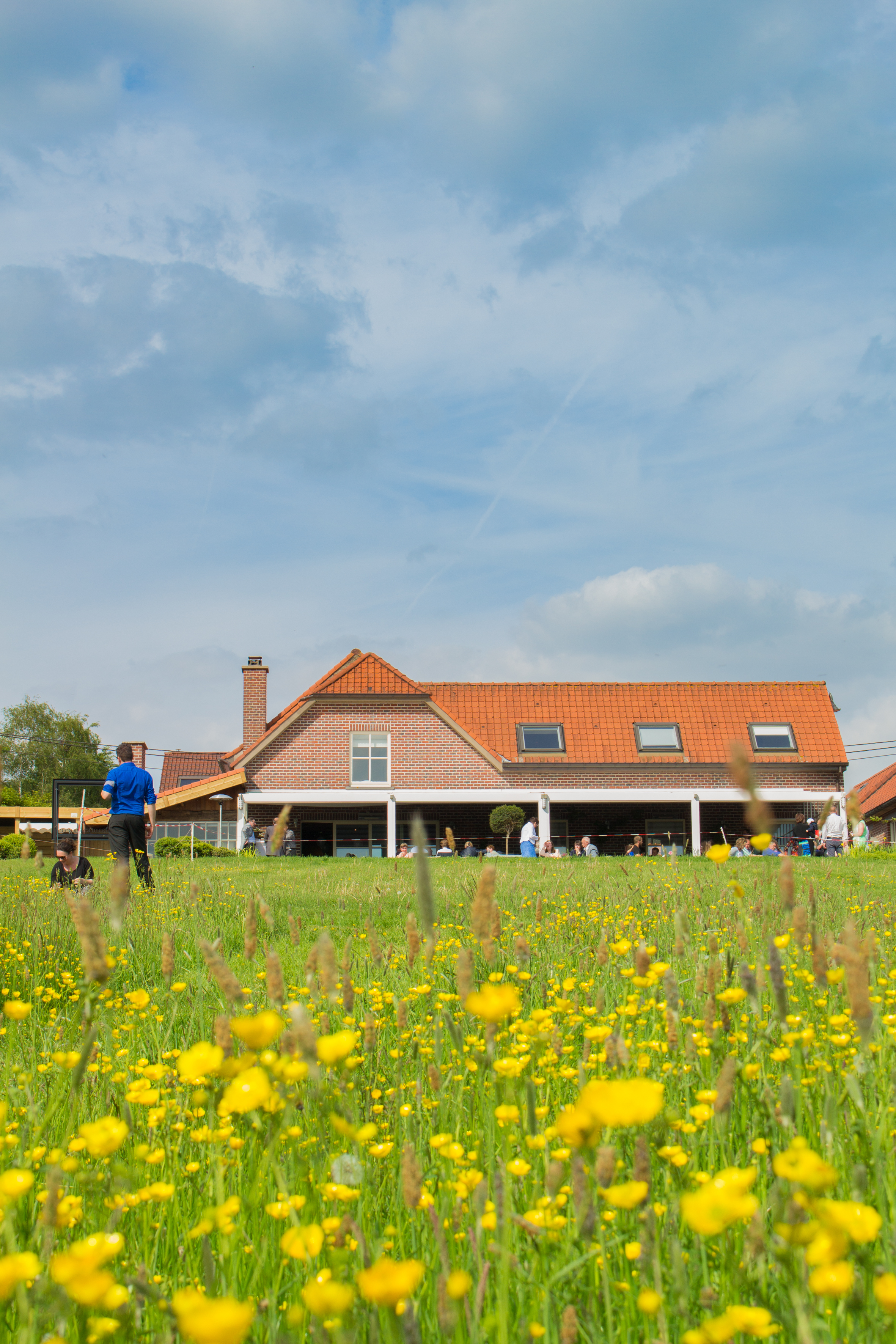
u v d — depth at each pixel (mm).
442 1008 2498
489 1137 2121
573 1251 1701
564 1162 1856
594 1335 1523
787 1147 2002
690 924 5629
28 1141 2209
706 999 2727
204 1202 2105
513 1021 2748
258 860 17703
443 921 7293
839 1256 1182
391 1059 2918
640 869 11656
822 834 22469
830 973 2111
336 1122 1677
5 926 6621
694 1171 2113
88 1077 2770
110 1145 1620
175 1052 3229
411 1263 1092
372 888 9172
